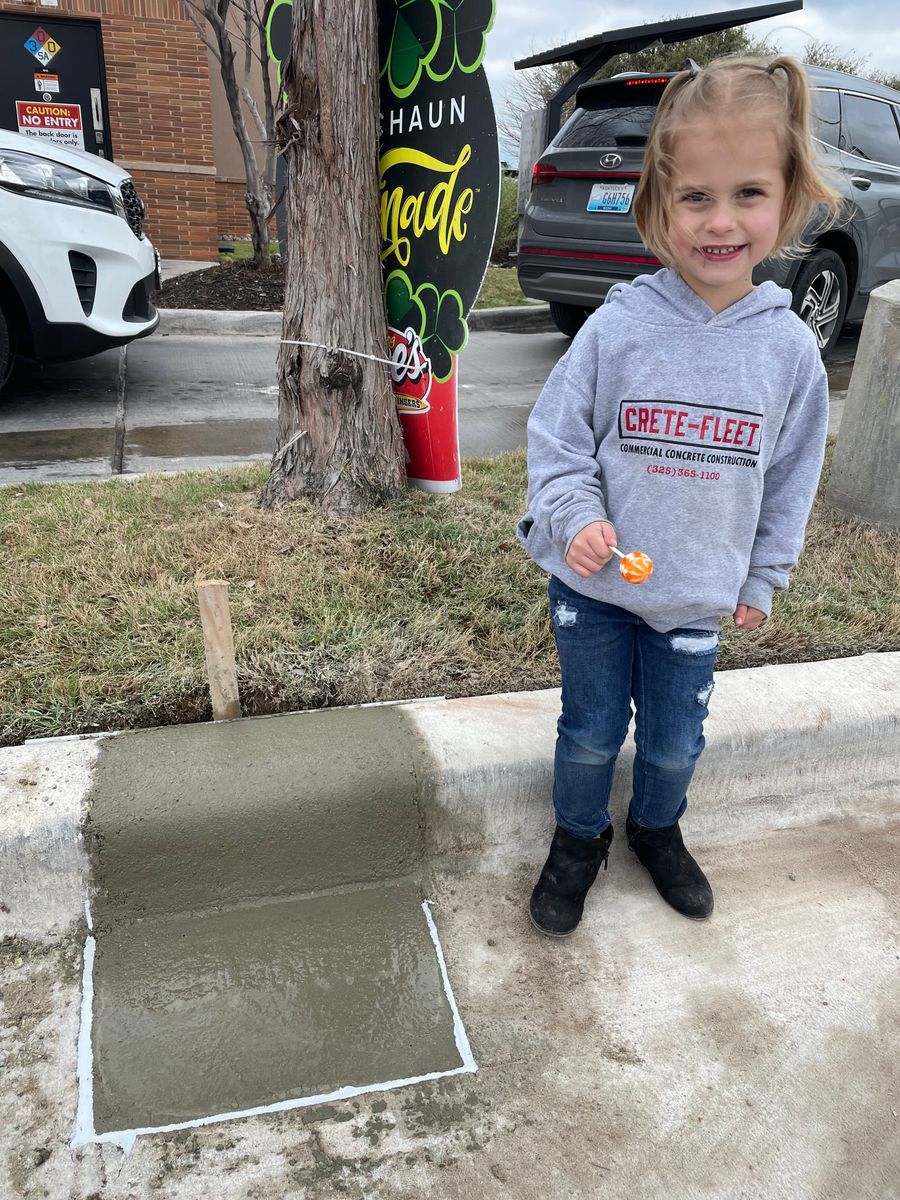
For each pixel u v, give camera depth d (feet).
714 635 5.90
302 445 11.02
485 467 13.93
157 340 24.93
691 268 5.20
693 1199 4.87
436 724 7.54
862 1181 4.99
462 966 6.28
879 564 10.99
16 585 9.21
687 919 6.75
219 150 39.45
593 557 5.23
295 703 7.97
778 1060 5.68
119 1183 4.87
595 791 6.30
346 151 10.09
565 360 5.75
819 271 20.01
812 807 8.04
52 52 32.04
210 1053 5.58
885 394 11.51
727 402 5.25
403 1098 5.37
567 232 20.59
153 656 8.16
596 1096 5.41
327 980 6.11
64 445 15.56
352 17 9.79
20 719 7.36
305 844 6.72
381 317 10.93
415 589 9.53
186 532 10.56
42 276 15.98
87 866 6.43
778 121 4.75
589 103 20.44
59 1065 5.47
